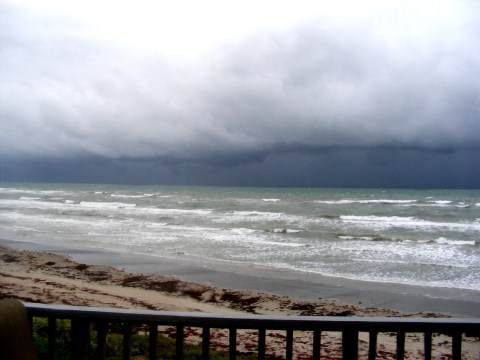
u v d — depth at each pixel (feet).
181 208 200.85
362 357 26.12
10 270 61.11
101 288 50.88
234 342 8.64
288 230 113.39
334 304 47.26
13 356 7.49
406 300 49.65
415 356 28.89
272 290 53.62
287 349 8.52
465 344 29.01
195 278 59.47
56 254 75.15
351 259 74.13
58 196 320.70
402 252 81.87
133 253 78.43
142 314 8.69
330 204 227.61
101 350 8.91
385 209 191.83
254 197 322.34
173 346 22.52
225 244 89.92
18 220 137.69
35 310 8.87
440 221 142.41
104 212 172.24
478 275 62.44
